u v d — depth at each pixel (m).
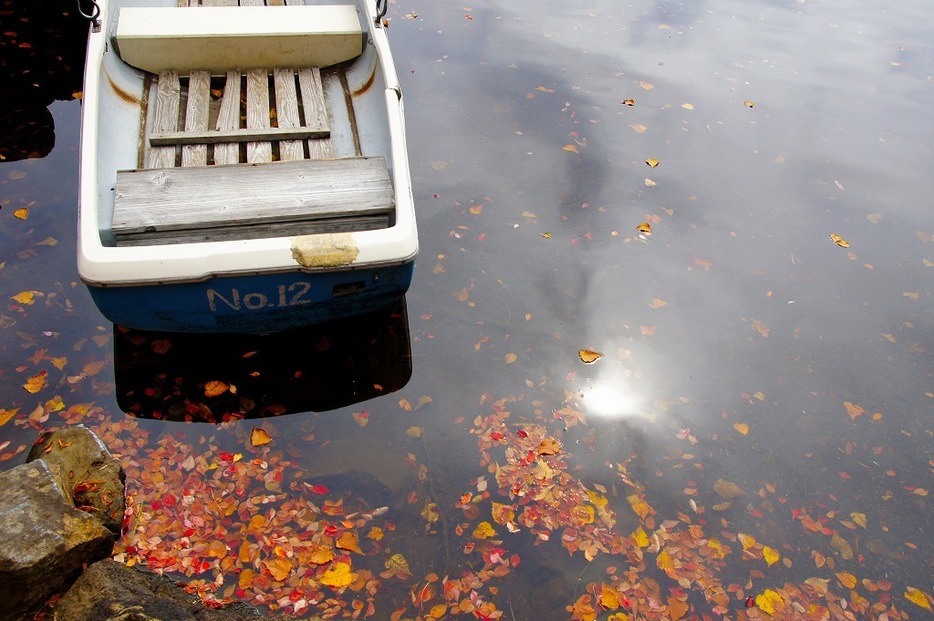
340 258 3.39
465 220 5.04
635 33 8.02
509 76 6.84
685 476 3.59
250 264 3.29
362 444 3.51
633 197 5.45
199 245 3.27
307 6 5.26
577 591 3.04
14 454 3.22
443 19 7.75
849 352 4.37
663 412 3.90
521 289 4.55
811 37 8.38
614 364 4.14
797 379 4.18
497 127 6.08
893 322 4.61
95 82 4.15
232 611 2.75
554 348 4.19
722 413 3.94
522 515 3.29
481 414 3.76
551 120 6.25
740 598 3.10
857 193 5.76
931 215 5.59
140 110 4.61
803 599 3.13
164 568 2.88
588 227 5.11
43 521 2.63
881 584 3.22
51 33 6.32
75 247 4.33
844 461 3.75
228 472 3.28
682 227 5.21
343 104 4.93
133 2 5.40
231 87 4.79
